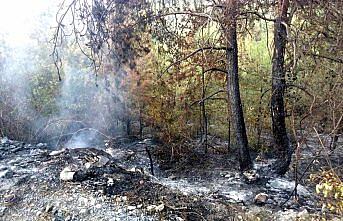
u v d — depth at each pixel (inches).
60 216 198.5
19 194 219.5
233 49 319.9
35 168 249.8
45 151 293.4
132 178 237.3
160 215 199.2
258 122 391.9
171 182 318.7
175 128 390.3
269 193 285.4
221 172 342.6
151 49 363.3
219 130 418.6
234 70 325.1
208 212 219.5
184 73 374.6
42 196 215.6
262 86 389.1
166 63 388.2
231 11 284.0
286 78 305.6
